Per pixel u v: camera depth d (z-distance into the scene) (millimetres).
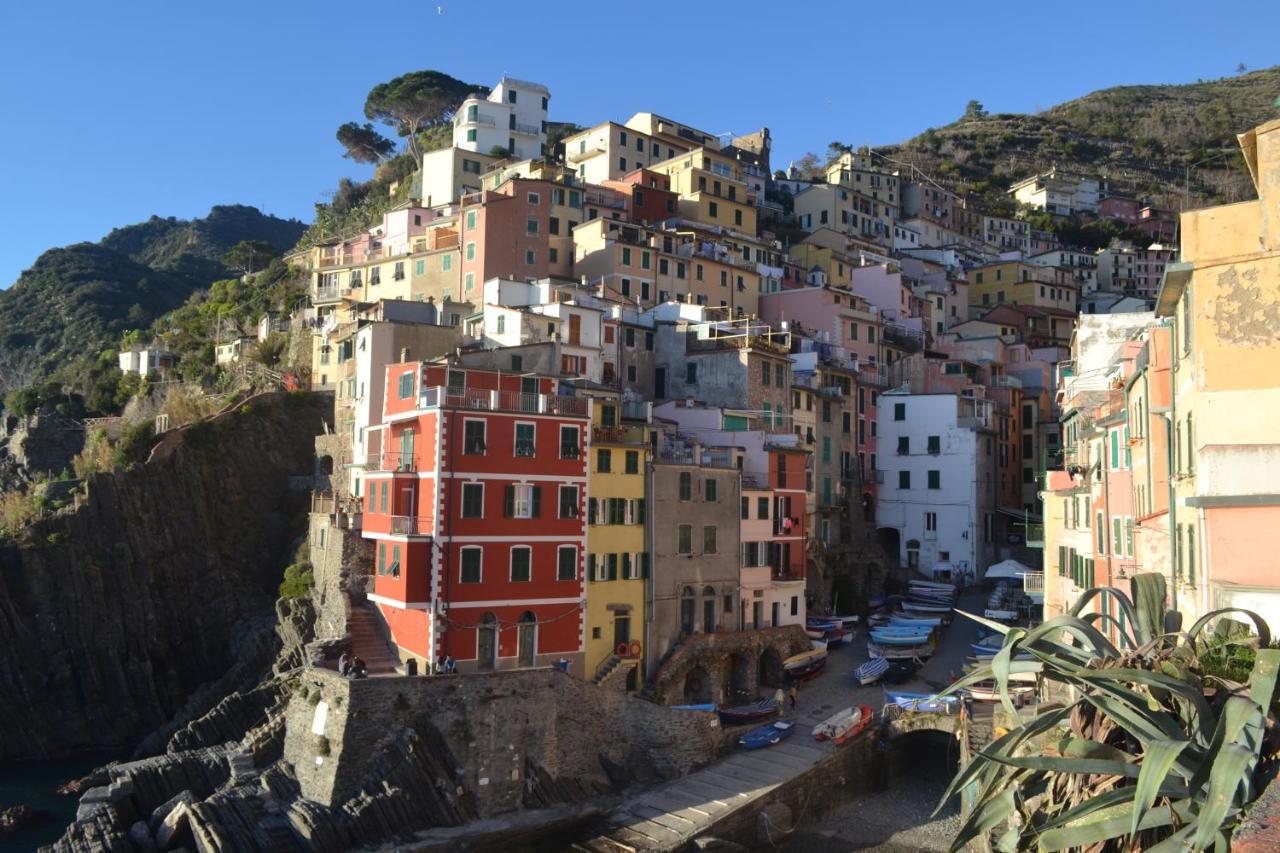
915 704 58312
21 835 55031
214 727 62969
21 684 74625
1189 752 17719
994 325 126062
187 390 105250
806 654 68750
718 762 55594
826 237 130000
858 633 79938
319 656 55219
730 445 74438
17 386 146875
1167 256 170875
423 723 48750
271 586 88250
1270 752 17312
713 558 66562
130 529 82562
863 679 65750
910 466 93625
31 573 77625
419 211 116375
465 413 55344
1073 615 22516
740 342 83125
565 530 58281
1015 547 95312
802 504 75875
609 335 83250
